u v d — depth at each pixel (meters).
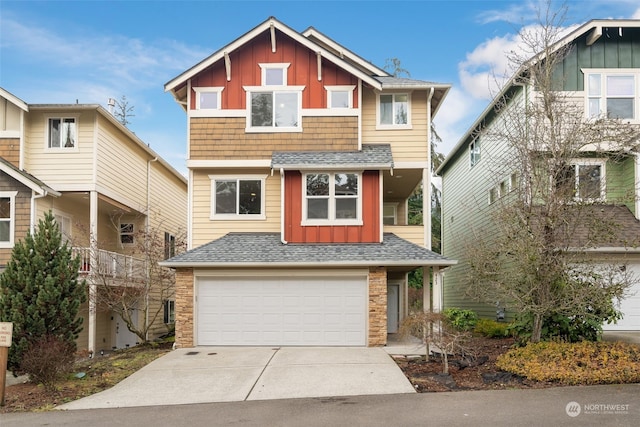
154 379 11.62
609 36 17.92
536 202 13.68
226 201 18.11
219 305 15.76
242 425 8.16
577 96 17.58
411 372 11.70
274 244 16.69
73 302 13.36
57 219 19.11
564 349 11.87
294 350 14.69
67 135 18.80
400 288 19.61
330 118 17.94
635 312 17.31
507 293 12.82
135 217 23.64
